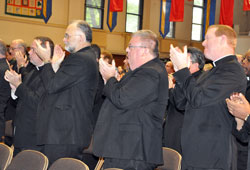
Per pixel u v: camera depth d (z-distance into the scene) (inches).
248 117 76.7
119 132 86.7
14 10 425.4
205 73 90.2
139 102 85.2
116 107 88.1
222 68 83.3
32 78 125.6
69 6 460.1
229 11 341.7
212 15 448.8
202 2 567.2
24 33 433.4
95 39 478.3
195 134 83.1
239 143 128.8
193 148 83.0
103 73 90.3
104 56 176.9
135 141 85.6
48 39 125.6
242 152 130.6
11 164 98.9
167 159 106.0
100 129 90.1
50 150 101.8
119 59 506.0
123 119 87.0
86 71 101.8
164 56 529.0
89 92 104.9
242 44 470.0
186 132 84.6
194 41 558.3
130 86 85.0
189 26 554.6
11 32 425.4
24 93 118.3
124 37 506.3
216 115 82.6
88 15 482.6
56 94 102.3
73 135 100.5
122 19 505.0
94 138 90.4
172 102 124.6
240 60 155.2
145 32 92.0
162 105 89.4
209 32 87.5
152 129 87.3
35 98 117.9
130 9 515.2
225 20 343.9
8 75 118.6
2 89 140.5
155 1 527.5
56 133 100.4
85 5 479.8
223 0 344.8
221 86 80.0
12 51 170.4
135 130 86.0
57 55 103.7
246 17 553.0
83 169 83.0
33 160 94.4
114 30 499.5
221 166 81.1
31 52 123.7
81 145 101.8
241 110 77.3
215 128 82.1
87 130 104.2
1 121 141.6
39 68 124.9
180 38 546.9
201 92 80.6
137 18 520.4
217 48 85.6
